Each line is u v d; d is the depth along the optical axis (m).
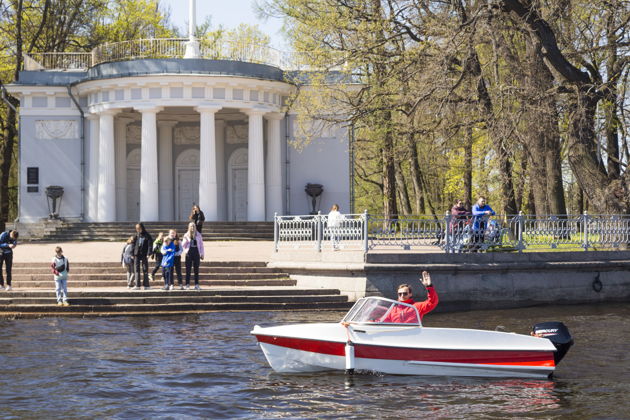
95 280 26.69
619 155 37.03
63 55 45.81
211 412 13.20
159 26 62.72
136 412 13.16
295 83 42.97
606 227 28.05
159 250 26.05
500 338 15.94
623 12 30.36
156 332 20.36
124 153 45.66
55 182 44.38
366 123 38.31
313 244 26.94
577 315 23.94
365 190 68.31
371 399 14.05
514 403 13.78
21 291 24.55
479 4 30.39
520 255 26.12
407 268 24.61
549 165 32.47
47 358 17.16
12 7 52.03
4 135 56.94
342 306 24.44
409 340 15.89
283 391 14.56
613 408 13.38
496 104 30.62
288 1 44.53
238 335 19.91
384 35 35.47
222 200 47.31
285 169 45.03
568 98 30.39
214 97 41.09
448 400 14.01
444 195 60.41
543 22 30.58
